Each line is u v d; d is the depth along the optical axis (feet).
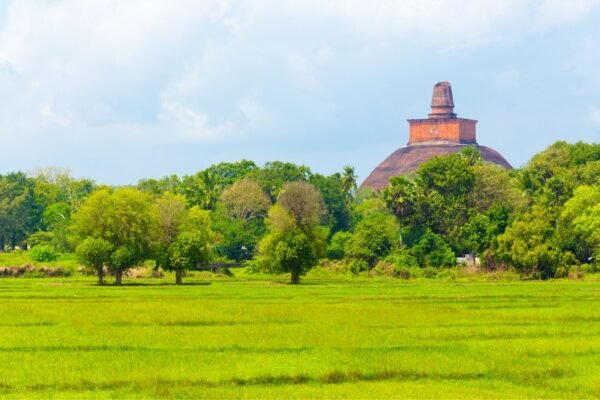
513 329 413.18
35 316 460.55
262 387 298.97
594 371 321.32
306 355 345.72
